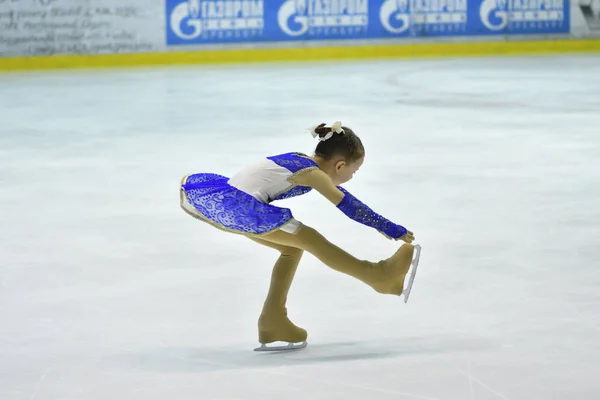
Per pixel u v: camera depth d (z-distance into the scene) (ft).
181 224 48.34
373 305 33.94
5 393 26.13
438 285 36.24
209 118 94.07
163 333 31.35
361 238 44.60
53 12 153.69
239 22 160.86
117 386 26.61
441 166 64.85
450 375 26.86
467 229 45.88
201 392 26.03
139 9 156.97
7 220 50.16
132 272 39.22
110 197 56.24
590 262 39.29
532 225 46.52
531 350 28.84
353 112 96.73
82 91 122.52
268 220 27.25
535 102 102.17
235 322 32.42
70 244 44.50
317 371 27.50
